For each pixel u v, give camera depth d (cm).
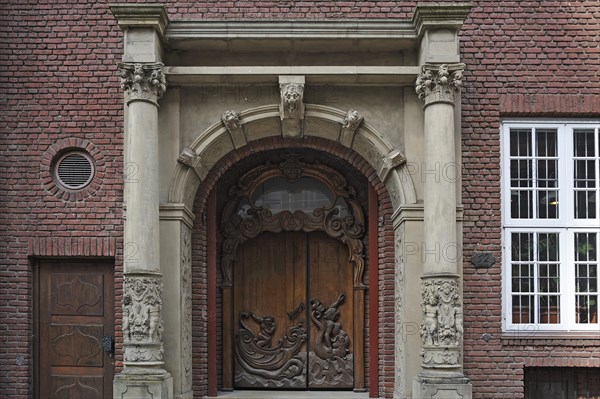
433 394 815
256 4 945
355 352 993
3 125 940
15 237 929
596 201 938
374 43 890
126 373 812
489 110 934
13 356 922
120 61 933
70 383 932
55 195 932
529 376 930
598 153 941
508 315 922
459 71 852
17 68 946
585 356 912
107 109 941
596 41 944
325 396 956
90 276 941
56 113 940
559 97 934
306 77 880
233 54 911
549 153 945
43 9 952
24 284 927
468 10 841
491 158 930
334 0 946
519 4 948
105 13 952
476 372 905
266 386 1000
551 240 936
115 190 930
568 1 950
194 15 942
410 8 946
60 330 938
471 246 920
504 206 933
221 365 992
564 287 927
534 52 942
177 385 862
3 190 934
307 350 1005
